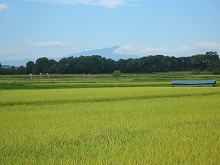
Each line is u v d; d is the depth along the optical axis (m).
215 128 11.89
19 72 134.50
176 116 15.41
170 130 11.45
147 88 42.94
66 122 13.49
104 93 32.59
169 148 8.52
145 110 18.09
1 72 131.88
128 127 12.27
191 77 84.88
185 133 10.75
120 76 90.31
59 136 10.45
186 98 26.91
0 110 18.61
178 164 7.18
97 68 130.75
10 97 27.97
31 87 48.28
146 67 136.88
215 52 143.88
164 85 54.72
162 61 138.00
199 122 13.71
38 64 136.12
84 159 7.56
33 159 7.67
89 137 10.38
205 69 138.38
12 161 7.48
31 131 11.26
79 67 129.50
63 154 8.09
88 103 22.92
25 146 9.09
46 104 23.36
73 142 9.79
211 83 52.59
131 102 23.47
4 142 9.52
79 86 50.88
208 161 7.24
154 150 8.34
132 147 8.75
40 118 14.95
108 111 17.81
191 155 7.72
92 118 14.85
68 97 27.84
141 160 7.47
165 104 21.58
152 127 12.37
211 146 8.68
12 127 12.23
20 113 17.00
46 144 9.33
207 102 22.88
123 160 7.36
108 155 7.86
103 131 11.51
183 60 147.50
